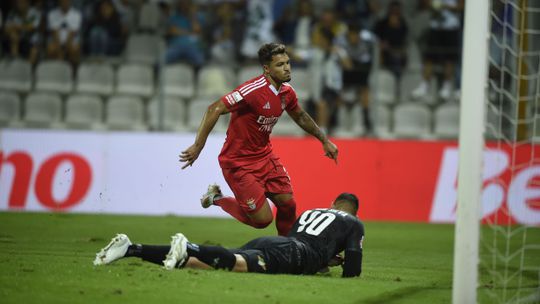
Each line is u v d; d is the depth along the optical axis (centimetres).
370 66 5169
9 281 1897
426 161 4594
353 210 2305
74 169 4491
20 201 4438
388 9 5469
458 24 5428
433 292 2033
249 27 5562
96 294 1766
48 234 3341
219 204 2516
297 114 2488
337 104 5131
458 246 1708
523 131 4462
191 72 5500
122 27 5484
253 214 2434
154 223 4031
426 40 5450
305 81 5353
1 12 5431
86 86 5444
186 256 2038
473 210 1698
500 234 3994
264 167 2447
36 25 5403
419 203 4575
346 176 4572
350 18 5450
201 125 2312
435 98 5453
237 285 1902
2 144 4456
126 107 5397
